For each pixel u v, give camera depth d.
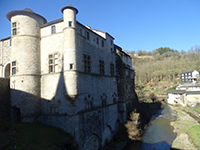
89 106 19.33
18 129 14.12
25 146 11.78
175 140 24.56
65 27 17.16
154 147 22.50
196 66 94.19
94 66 21.64
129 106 32.50
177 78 94.50
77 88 16.66
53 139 14.33
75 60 16.91
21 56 18.02
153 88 87.19
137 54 180.62
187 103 52.06
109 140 23.42
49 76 18.34
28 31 18.53
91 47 21.34
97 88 21.73
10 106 18.28
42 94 18.72
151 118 40.28
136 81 99.44
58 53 18.03
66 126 16.44
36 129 15.48
